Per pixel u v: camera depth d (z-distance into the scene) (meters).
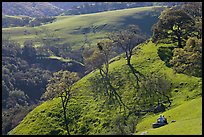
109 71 108.19
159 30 112.38
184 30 110.25
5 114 140.50
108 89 99.12
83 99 97.94
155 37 114.94
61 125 89.81
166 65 100.25
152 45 116.19
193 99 79.19
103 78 105.25
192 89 85.50
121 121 82.44
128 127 71.38
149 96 89.06
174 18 108.50
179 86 88.50
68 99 96.00
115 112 87.88
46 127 90.12
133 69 104.62
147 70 101.62
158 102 84.88
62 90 97.19
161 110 81.62
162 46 111.94
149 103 86.69
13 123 126.56
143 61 107.44
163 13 115.88
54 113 94.50
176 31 108.62
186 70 79.38
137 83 96.69
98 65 106.81
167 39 113.69
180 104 80.75
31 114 99.06
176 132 51.44
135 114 84.00
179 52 82.12
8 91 180.88
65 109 94.50
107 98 95.12
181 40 109.69
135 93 92.69
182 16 108.88
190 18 108.94
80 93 101.00
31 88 194.25
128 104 89.31
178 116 67.44
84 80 107.56
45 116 94.44
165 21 110.12
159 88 88.50
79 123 88.50
